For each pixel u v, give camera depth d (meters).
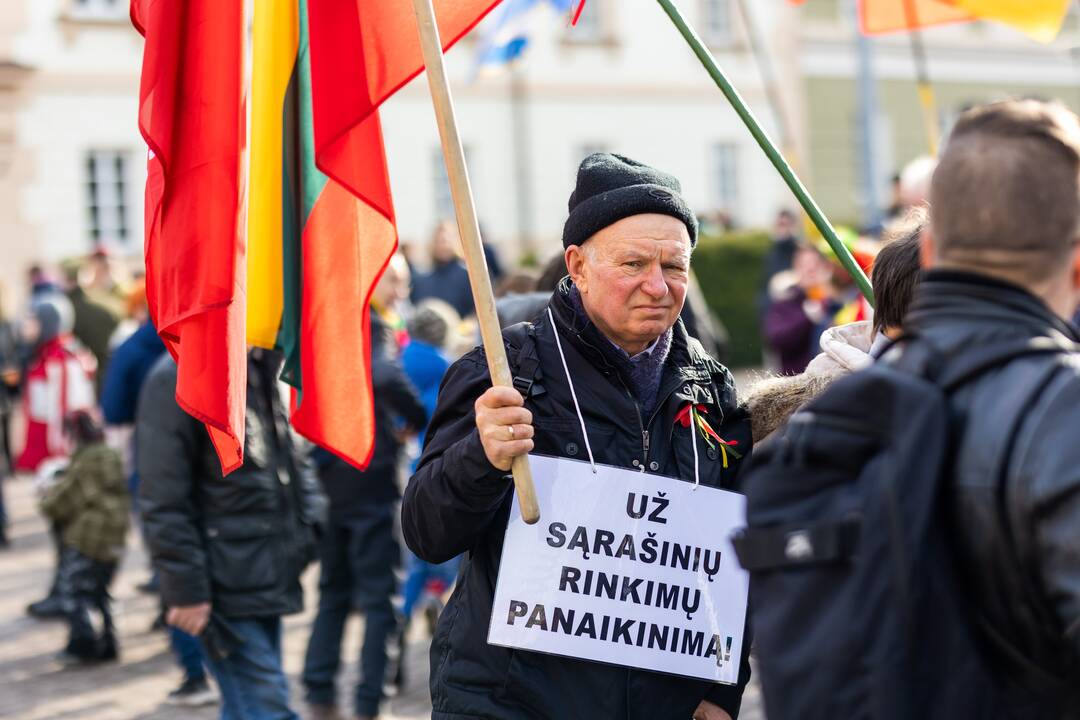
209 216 3.57
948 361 1.87
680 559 3.08
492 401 2.90
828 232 3.46
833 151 32.88
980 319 1.87
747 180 31.94
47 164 25.25
